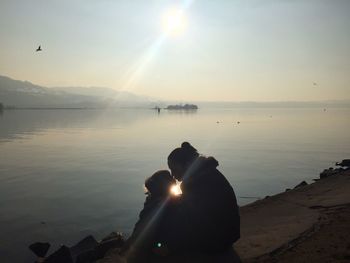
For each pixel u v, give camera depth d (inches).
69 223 714.8
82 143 2400.3
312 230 287.1
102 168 1400.1
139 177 1206.3
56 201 890.1
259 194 952.9
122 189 1020.5
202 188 163.6
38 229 680.4
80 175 1251.2
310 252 240.5
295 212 366.6
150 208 166.1
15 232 661.9
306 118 5910.4
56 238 634.2
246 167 1392.7
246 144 2233.0
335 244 249.0
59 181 1144.8
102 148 2105.1
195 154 171.6
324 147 2016.5
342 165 1350.9
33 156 1776.6
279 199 452.8
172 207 165.2
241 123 4680.1
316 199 410.6
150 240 162.9
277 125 4168.3
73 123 4990.2
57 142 2472.9
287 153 1798.7
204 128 3796.8
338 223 296.8
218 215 161.8
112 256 292.0
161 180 168.9
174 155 170.7
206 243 162.6
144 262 166.7
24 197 933.2
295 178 1170.0
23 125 4542.3
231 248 172.7
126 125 4485.7
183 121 5398.6
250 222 358.3
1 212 794.2
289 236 278.1
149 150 1991.9
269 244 264.1
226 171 1302.9
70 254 442.0
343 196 399.5
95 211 798.5
